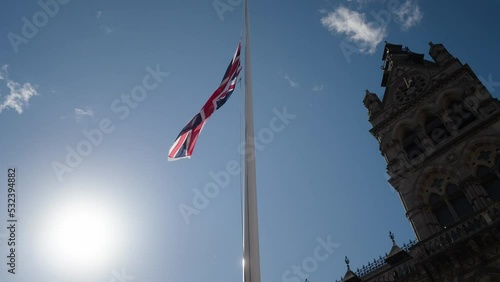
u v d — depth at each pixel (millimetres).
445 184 29766
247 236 12109
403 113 35812
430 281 25281
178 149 20516
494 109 30016
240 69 20828
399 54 42188
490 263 23438
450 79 34156
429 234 27938
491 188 27609
